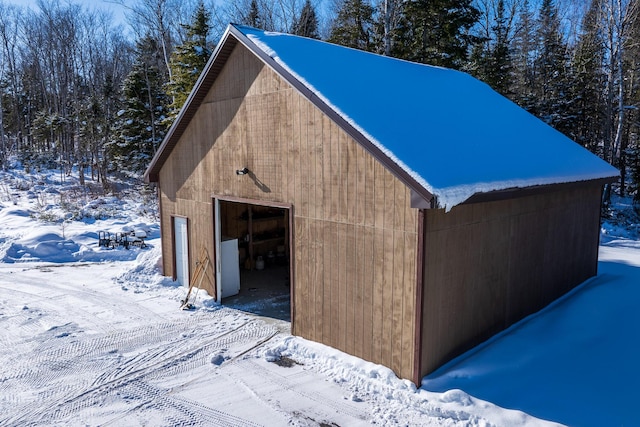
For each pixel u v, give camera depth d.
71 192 25.81
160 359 7.58
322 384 6.68
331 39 25.59
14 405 6.19
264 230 14.23
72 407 6.13
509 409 5.63
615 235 18.81
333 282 7.46
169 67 24.89
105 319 9.46
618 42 21.92
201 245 10.87
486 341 7.44
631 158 25.72
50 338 8.48
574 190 9.63
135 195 26.08
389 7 17.81
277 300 10.63
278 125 8.27
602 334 7.61
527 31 37.16
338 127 7.14
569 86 26.66
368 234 6.84
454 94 10.58
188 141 10.84
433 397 5.96
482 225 7.09
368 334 6.98
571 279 9.98
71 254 15.17
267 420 5.77
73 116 34.59
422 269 6.09
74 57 37.31
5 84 40.97
